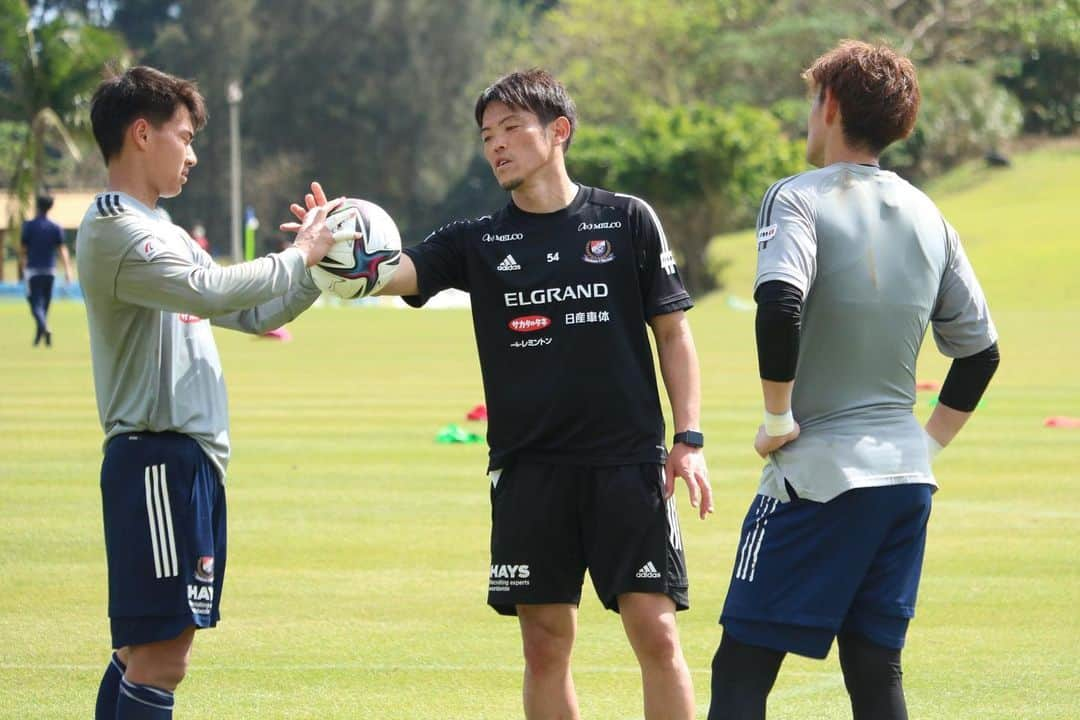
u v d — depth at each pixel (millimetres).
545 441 18531
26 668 24234
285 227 18500
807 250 16594
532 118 18531
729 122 191375
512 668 24344
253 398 65938
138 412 17266
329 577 30797
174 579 17125
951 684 23344
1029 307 159625
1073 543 34094
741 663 16938
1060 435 53094
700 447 18719
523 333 18594
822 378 16984
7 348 94438
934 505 39000
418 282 19141
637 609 18406
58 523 36250
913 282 17078
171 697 17625
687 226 195750
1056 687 23172
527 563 18625
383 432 53781
